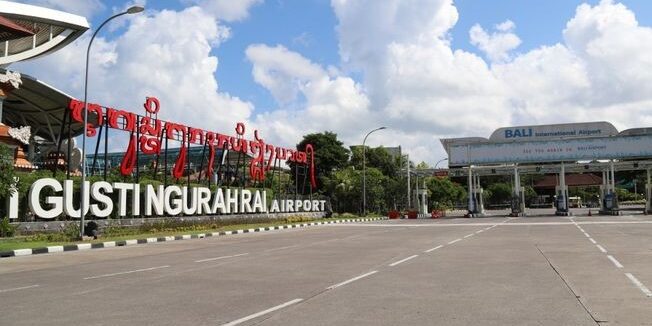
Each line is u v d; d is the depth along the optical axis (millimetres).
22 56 41375
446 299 8555
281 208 49844
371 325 6758
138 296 9203
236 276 11727
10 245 20781
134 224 31344
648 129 52844
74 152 43094
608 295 8773
